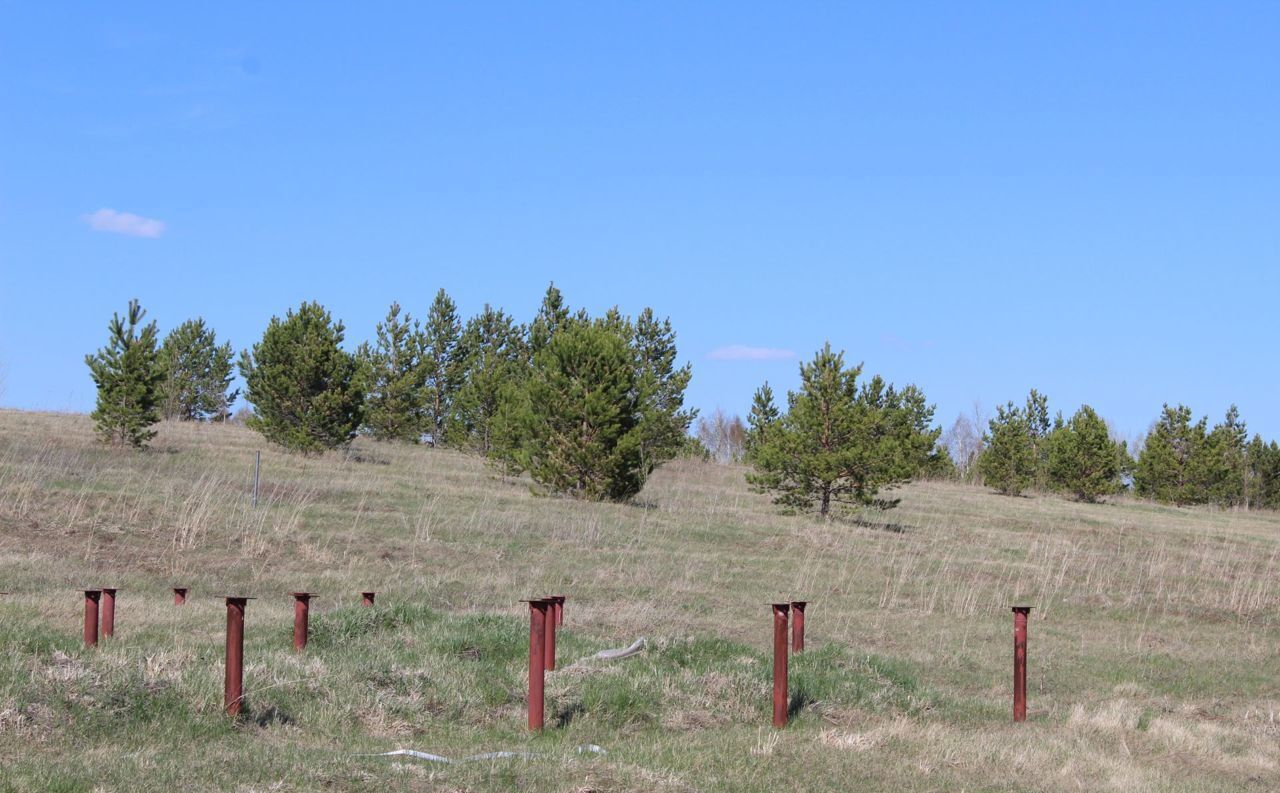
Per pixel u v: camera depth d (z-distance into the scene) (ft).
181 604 54.39
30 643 36.35
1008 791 30.17
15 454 106.32
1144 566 98.32
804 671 42.29
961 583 82.07
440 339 191.31
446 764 27.55
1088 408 182.39
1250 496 207.82
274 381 134.41
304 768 25.52
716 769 28.99
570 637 47.52
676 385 173.06
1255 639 69.56
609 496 113.80
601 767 27.37
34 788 22.59
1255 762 37.65
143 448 124.06
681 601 67.72
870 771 30.45
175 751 27.25
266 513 86.02
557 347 116.06
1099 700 49.16
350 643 43.06
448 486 115.65
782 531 101.86
